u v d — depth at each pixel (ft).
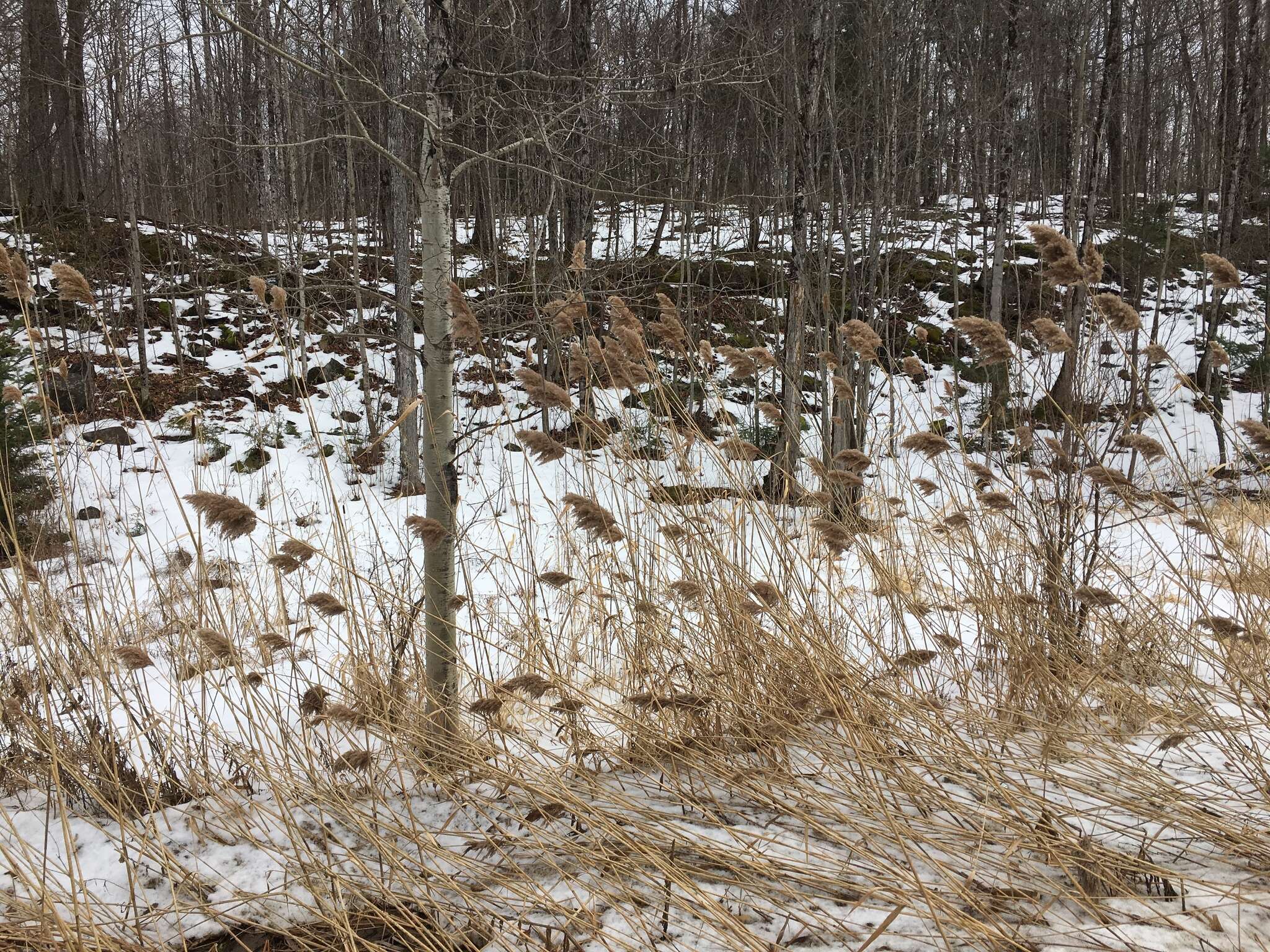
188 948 9.00
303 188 48.60
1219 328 56.08
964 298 61.62
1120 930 7.79
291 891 9.84
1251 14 52.37
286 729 12.30
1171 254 63.05
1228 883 8.59
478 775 11.94
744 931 8.08
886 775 10.62
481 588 21.35
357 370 49.34
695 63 16.51
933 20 53.57
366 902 8.90
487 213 46.78
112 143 44.14
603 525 11.03
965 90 57.52
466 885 9.66
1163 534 22.75
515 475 35.17
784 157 46.93
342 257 53.21
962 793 11.03
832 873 9.23
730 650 12.78
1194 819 9.57
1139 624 14.02
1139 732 12.44
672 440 14.17
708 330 43.39
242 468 37.68
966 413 44.34
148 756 13.51
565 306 13.20
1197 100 60.23
